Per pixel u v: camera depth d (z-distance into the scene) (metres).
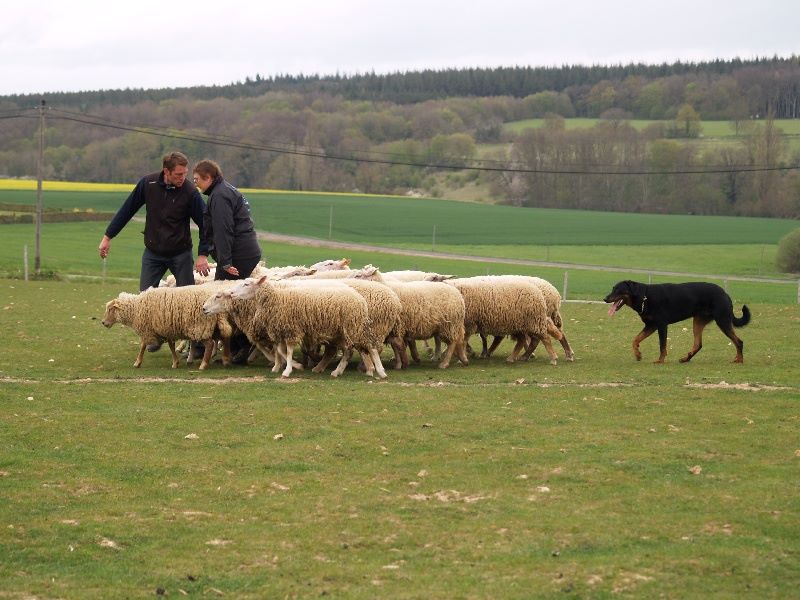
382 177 130.62
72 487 10.43
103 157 124.31
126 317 17.95
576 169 114.31
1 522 9.30
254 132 130.00
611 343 22.80
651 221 100.38
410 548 8.83
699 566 8.27
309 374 17.11
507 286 18.62
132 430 12.68
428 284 18.05
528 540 8.97
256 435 12.55
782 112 132.00
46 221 80.12
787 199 103.50
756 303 38.81
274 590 7.90
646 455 11.67
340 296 16.33
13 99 180.00
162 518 9.56
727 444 12.20
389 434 12.63
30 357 19.06
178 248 18.80
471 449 11.98
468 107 155.50
